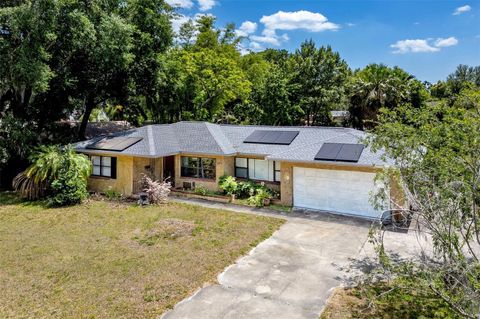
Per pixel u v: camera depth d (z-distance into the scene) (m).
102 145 18.20
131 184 17.27
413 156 7.09
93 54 18.06
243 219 13.54
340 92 34.56
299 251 10.30
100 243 10.84
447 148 6.48
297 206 15.38
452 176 6.02
